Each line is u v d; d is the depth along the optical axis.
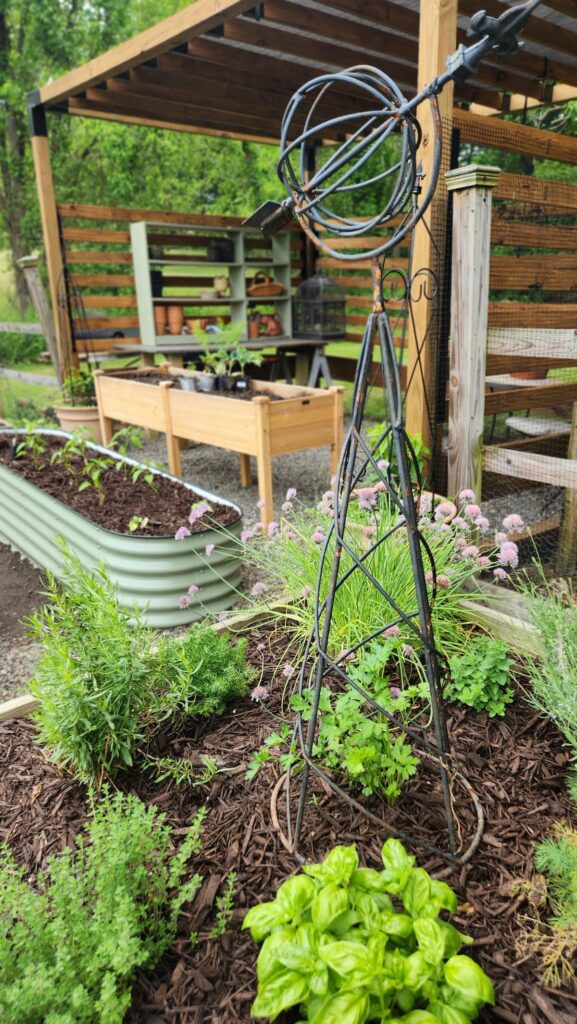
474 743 1.75
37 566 3.69
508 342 2.64
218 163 14.02
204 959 1.25
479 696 1.84
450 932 1.10
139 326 6.68
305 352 7.63
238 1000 1.17
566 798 1.56
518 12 0.99
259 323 7.28
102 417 5.53
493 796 1.57
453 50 2.66
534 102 5.78
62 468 3.95
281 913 1.12
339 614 2.11
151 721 1.89
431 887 1.15
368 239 7.19
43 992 1.05
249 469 4.91
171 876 1.34
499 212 2.73
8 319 13.74
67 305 6.42
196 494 3.42
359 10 3.52
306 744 1.53
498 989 1.15
